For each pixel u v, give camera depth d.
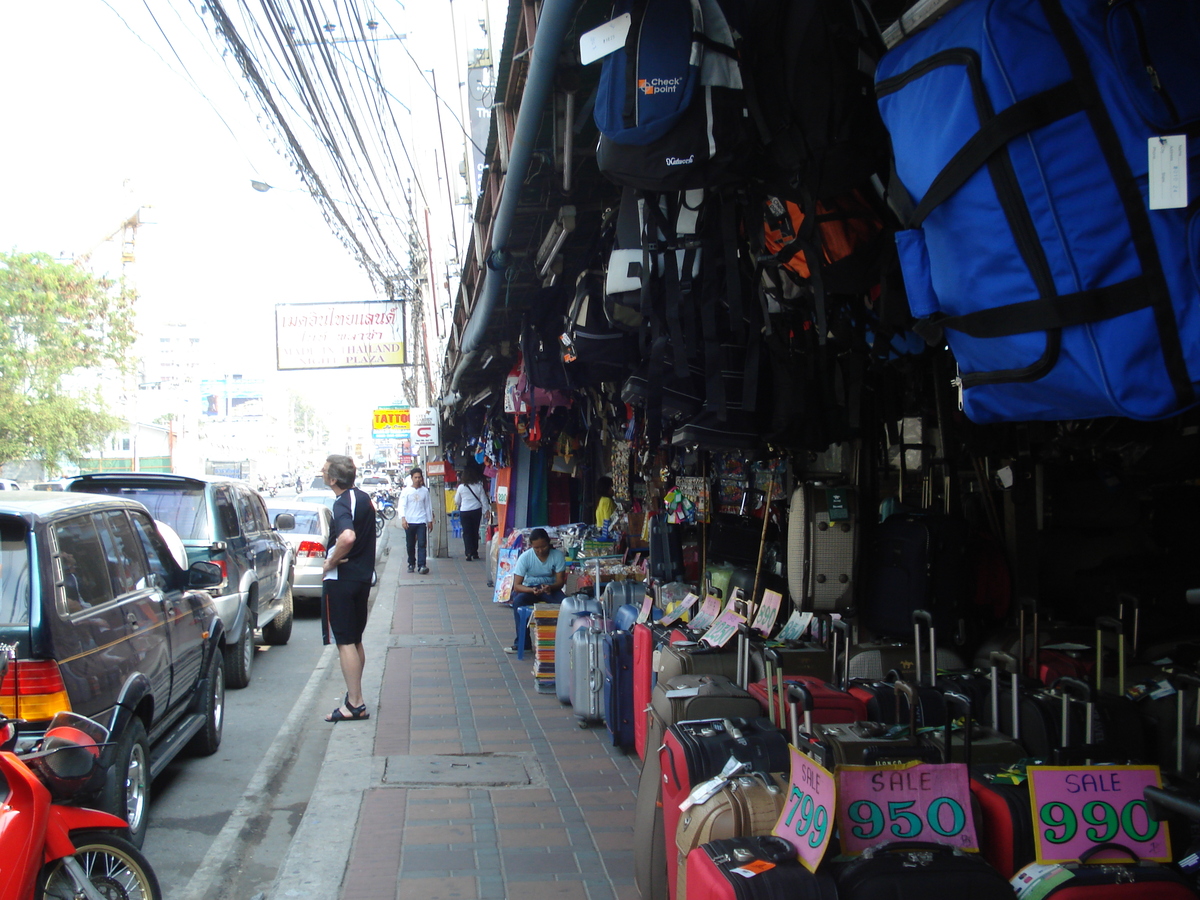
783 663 4.41
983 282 2.22
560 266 6.89
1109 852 2.44
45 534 3.93
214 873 4.29
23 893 2.73
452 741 6.01
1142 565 4.62
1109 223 2.01
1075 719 3.19
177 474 8.21
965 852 2.46
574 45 4.08
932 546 4.32
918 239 2.50
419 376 34.12
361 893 3.78
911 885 2.30
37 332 31.62
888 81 2.57
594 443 12.02
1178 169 1.93
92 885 3.01
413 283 18.34
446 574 16.55
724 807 2.79
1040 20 2.15
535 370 6.32
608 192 5.98
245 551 8.60
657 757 3.57
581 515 12.92
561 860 4.11
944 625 4.34
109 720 4.07
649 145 3.20
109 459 47.00
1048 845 2.46
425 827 4.49
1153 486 4.78
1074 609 4.82
